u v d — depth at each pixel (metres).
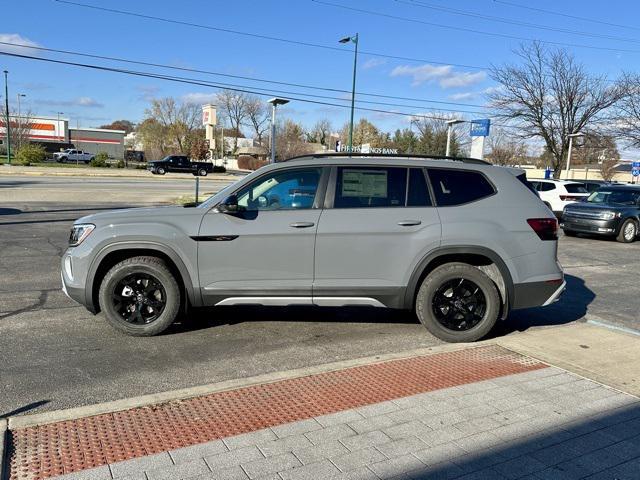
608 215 14.46
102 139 86.81
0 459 2.90
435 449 3.14
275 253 5.07
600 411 3.68
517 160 66.69
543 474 2.91
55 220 14.77
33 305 6.37
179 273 5.23
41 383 4.12
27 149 54.31
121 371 4.39
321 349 5.05
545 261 5.29
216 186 33.56
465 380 4.21
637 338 5.42
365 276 5.15
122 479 2.78
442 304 5.24
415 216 5.13
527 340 5.31
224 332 5.49
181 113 83.50
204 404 3.70
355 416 3.55
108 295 5.12
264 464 2.95
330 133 100.31
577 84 36.75
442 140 65.81
